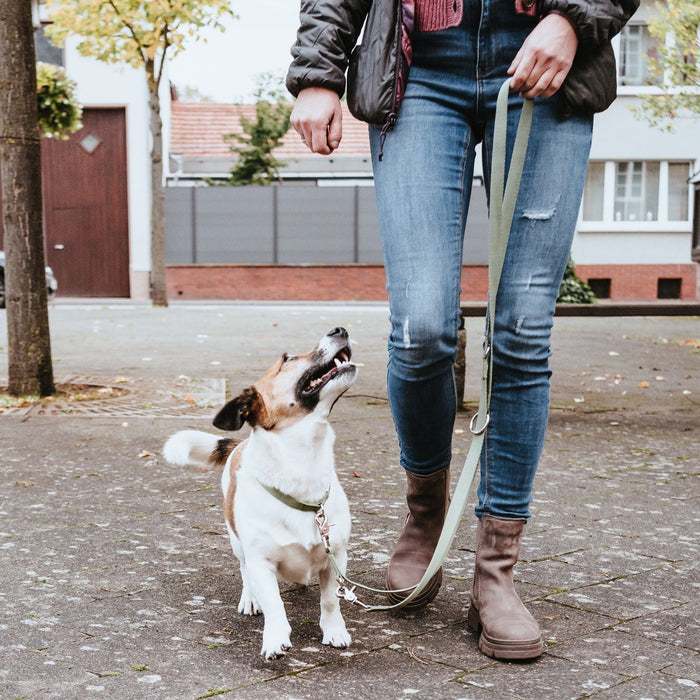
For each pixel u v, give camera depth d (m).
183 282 24.39
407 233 2.58
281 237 24.41
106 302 22.69
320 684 2.31
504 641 2.47
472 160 2.69
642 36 22.39
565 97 2.51
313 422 2.55
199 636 2.66
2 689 2.26
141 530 3.77
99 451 5.27
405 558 2.91
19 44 6.77
